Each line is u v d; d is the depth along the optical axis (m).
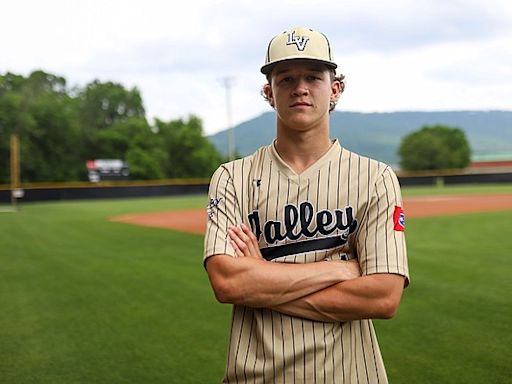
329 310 1.78
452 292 6.03
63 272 7.93
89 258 9.24
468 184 41.97
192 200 30.58
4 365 4.12
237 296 1.81
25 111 45.66
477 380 3.65
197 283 6.91
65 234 13.25
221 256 1.85
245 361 1.82
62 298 6.29
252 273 1.80
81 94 60.12
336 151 1.91
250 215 1.90
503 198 23.59
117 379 3.82
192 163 56.12
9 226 15.73
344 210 1.84
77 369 4.02
